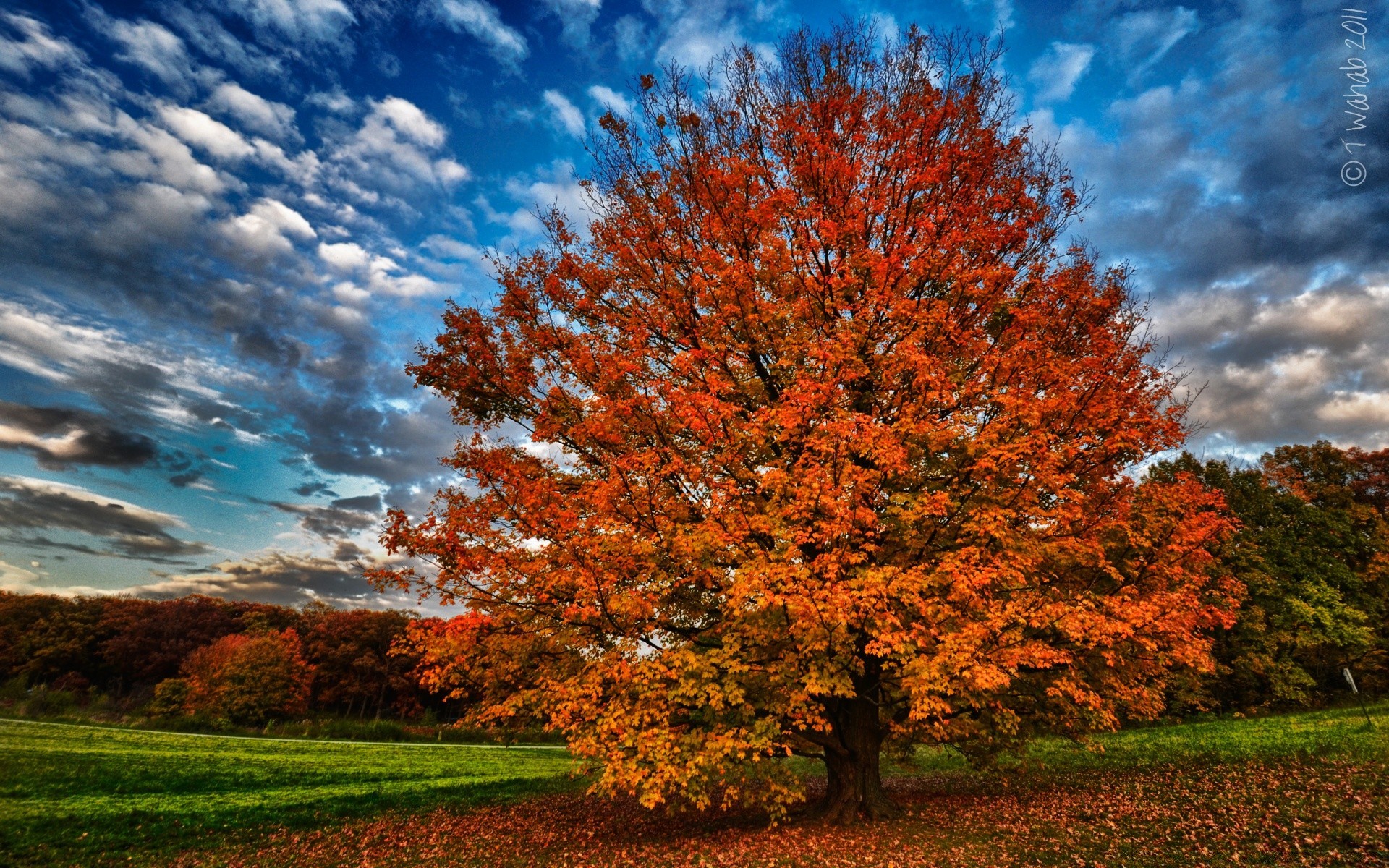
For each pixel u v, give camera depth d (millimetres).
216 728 46562
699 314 12469
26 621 80062
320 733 45094
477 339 12039
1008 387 10547
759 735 9922
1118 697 11617
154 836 14016
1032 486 10602
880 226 12500
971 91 12562
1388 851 8406
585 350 11938
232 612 87250
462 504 11281
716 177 12148
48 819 14445
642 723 9922
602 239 12992
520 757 32719
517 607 11094
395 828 14594
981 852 9750
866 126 12594
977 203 11703
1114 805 11953
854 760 12016
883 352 11492
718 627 10750
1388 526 42031
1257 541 38562
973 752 13656
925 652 9688
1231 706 37406
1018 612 9828
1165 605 10461
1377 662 38719
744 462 11672
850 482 9805
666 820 14070
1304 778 12281
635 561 10453
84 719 44531
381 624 73938
